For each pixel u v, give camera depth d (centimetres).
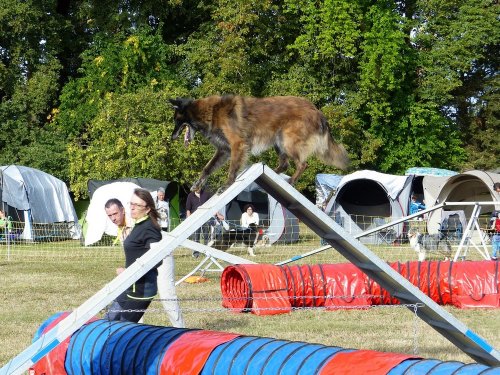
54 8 3669
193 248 1182
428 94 3403
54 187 2536
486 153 3669
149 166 2594
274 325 930
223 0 3344
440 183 2394
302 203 579
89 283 1339
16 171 2394
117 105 2719
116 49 3347
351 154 3269
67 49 3844
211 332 607
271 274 1055
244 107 806
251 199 2381
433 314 634
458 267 1130
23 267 1630
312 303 1068
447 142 3612
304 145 816
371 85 3291
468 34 3438
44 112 3566
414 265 1157
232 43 3266
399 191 2283
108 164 2636
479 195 2383
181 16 3831
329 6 3300
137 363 577
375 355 488
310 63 3438
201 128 823
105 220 2120
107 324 670
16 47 3512
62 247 2144
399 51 3381
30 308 1052
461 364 454
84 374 634
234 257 1188
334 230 589
